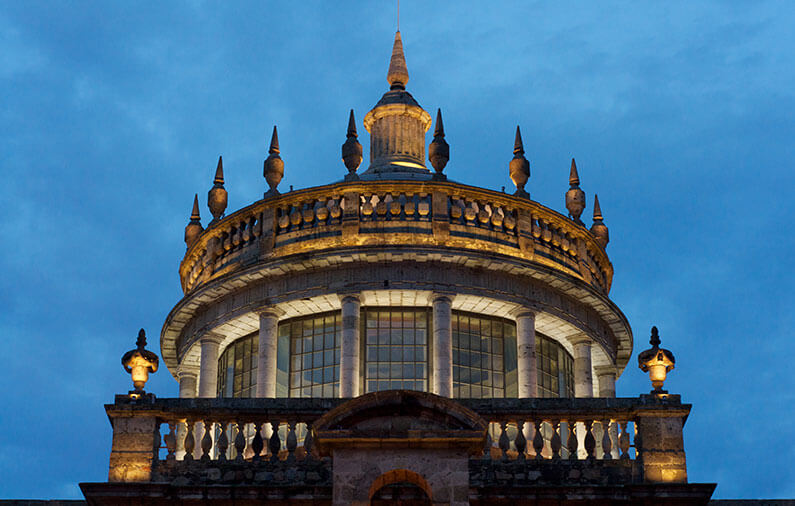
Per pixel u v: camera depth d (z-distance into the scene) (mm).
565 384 36781
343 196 35750
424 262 34844
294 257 34812
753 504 28922
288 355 35406
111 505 26922
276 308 35250
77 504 29250
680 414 28047
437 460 24969
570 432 28250
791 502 28922
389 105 39844
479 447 25234
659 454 27703
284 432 33250
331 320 35406
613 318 37594
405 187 35500
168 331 37938
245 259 36094
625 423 28281
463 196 35750
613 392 37906
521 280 35531
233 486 26922
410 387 34438
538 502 26906
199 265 37906
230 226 37094
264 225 36062
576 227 37375
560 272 35531
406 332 35031
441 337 34156
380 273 34750
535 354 34906
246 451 33219
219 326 36031
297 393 34906
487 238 35375
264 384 34406
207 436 28062
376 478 24812
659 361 28828
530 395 34312
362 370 34562
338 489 24672
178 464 27781
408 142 39688
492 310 35406
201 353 36531
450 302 34656
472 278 35000
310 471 27672
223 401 28328
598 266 38938
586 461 27906
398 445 25062
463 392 34594
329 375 34812
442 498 24625
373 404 25234
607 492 26938
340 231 35219
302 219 35844
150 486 26891
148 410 28047
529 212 36250
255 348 36312
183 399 28391
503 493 26922
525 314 35188
